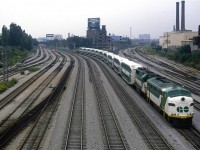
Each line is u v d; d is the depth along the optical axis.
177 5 189.62
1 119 34.16
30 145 25.53
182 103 31.11
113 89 54.75
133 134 28.94
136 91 52.84
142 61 114.00
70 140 26.94
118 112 37.75
